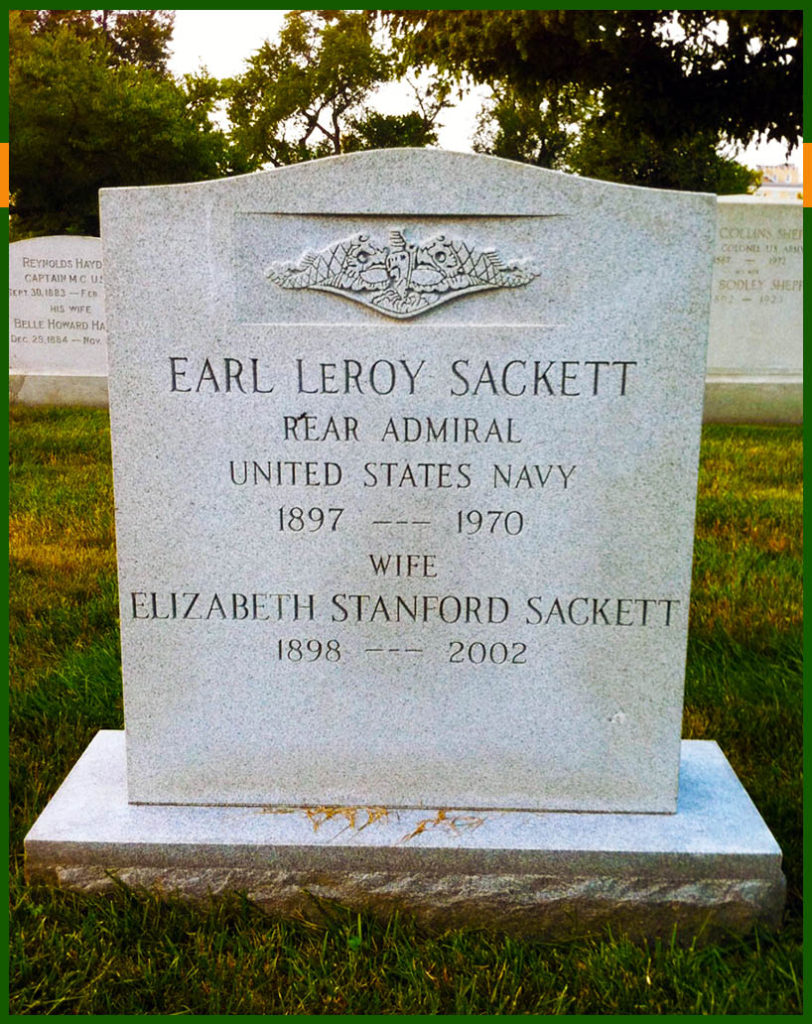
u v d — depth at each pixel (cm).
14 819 177
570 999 146
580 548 158
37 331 492
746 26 419
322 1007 145
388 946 154
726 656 226
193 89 1303
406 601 161
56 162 1096
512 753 165
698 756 183
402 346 154
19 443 407
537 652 162
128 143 1086
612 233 150
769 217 468
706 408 482
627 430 155
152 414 156
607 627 161
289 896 160
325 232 151
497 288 152
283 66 1619
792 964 149
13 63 1059
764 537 296
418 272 152
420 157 149
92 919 156
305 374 155
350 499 158
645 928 159
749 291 475
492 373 154
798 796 181
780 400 480
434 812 166
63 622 241
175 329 154
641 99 494
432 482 157
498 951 154
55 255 485
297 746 166
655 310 151
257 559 160
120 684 215
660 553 158
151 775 167
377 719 165
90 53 1138
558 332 153
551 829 162
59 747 194
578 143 1277
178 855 159
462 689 163
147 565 161
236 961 151
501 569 159
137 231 151
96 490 342
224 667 164
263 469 157
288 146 1631
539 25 456
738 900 158
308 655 163
